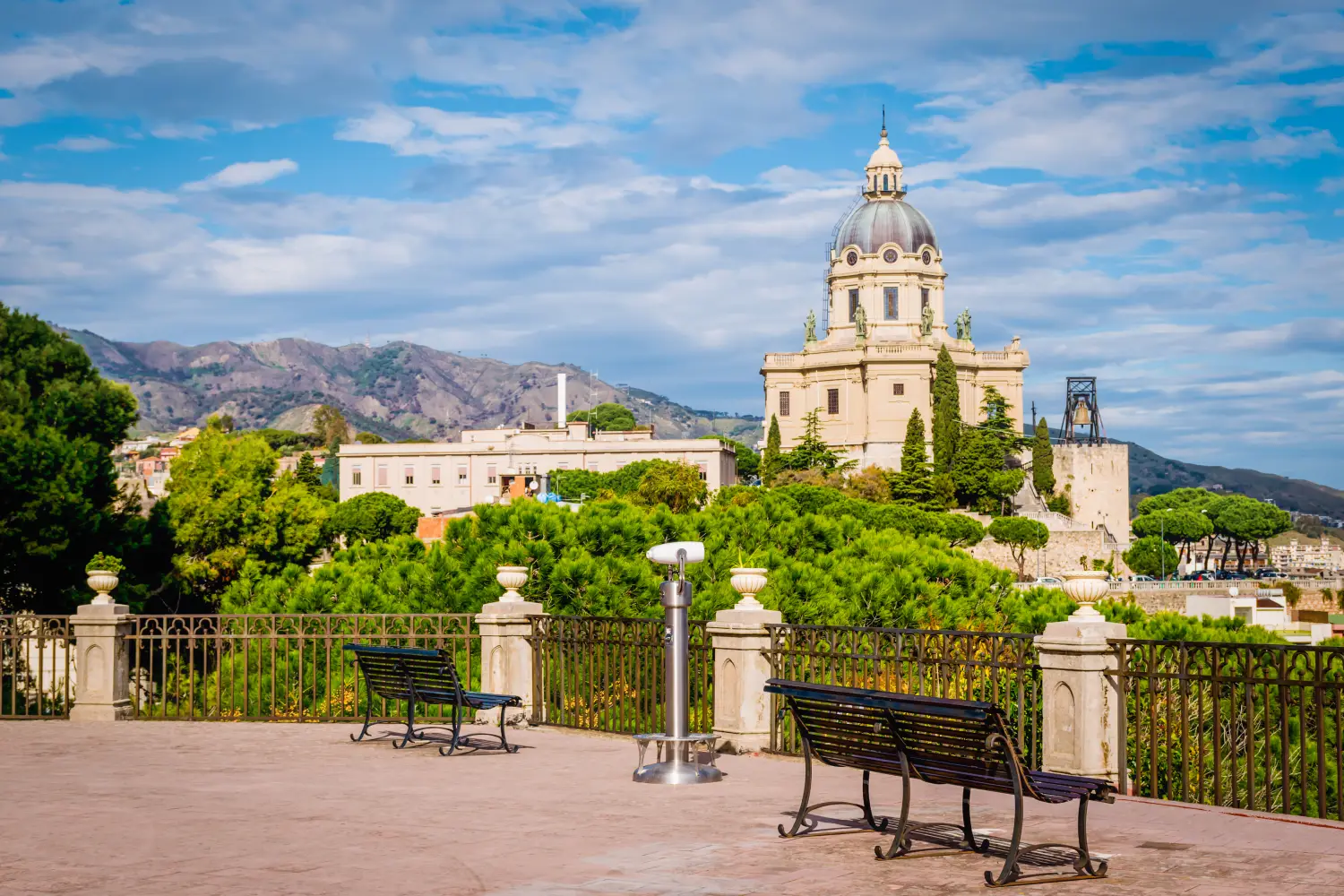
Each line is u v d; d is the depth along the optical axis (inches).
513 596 640.4
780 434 6540.4
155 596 2349.9
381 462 5944.9
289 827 377.4
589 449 5851.4
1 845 352.5
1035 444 6112.2
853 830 372.5
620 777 473.4
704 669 559.8
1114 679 431.5
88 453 1881.2
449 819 390.6
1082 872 314.2
